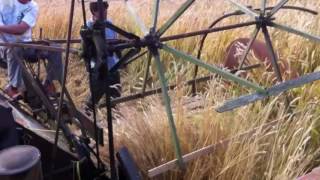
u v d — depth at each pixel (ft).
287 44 18.01
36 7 16.61
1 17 16.16
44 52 13.19
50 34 25.26
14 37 16.08
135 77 18.71
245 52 13.93
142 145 11.18
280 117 11.20
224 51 19.03
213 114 11.26
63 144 9.88
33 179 6.73
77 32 24.68
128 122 11.82
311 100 12.79
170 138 10.95
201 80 14.73
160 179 10.75
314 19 20.47
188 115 11.68
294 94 13.21
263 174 10.49
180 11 9.39
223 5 25.03
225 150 10.65
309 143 11.42
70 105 10.69
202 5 25.59
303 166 10.12
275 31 18.63
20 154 6.84
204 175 10.73
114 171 8.36
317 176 8.40
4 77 20.03
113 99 12.80
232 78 9.80
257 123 11.51
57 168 9.36
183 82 13.97
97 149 9.12
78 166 9.03
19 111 11.61
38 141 9.20
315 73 10.56
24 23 15.94
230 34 19.19
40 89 10.21
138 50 9.15
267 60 14.66
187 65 17.43
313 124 11.50
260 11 12.84
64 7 27.84
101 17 7.73
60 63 13.64
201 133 11.13
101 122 13.39
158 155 11.09
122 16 24.54
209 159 10.73
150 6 27.84
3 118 8.18
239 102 9.59
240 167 10.27
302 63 15.57
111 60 14.76
